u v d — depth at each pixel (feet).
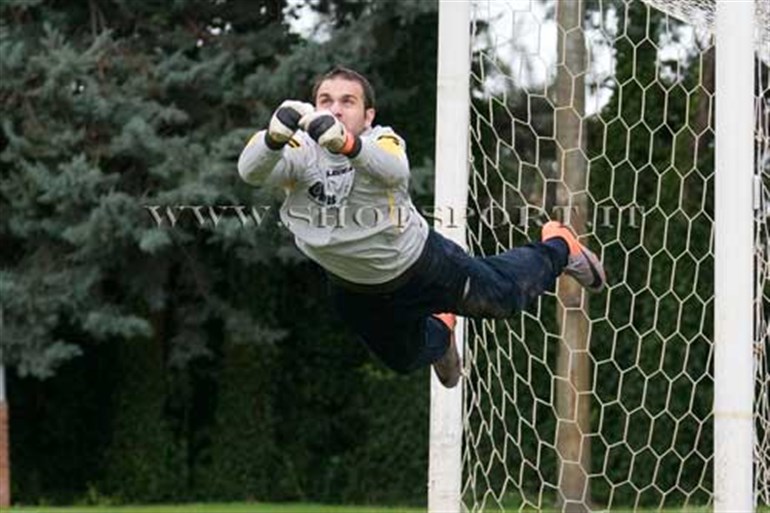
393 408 147.74
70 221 136.56
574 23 96.37
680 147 126.11
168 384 152.76
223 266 148.25
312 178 46.85
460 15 63.87
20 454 152.87
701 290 127.75
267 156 45.39
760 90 66.28
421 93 143.84
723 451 58.49
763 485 68.33
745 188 58.59
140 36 144.97
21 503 152.15
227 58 139.95
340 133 44.52
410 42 143.33
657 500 130.41
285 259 136.77
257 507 138.51
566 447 98.89
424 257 48.01
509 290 49.88
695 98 125.29
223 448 150.92
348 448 151.12
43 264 139.23
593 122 126.11
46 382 153.28
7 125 135.44
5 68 134.72
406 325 49.60
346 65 135.23
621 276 128.26
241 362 150.30
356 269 47.73
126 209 133.28
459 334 65.77
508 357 81.66
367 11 137.08
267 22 147.13
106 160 140.97
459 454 64.08
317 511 130.00
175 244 141.49
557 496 101.71
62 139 135.33
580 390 99.19
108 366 153.28
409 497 146.92
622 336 129.49
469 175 72.90
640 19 124.98
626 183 126.41
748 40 58.80
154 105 137.18
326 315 151.74
